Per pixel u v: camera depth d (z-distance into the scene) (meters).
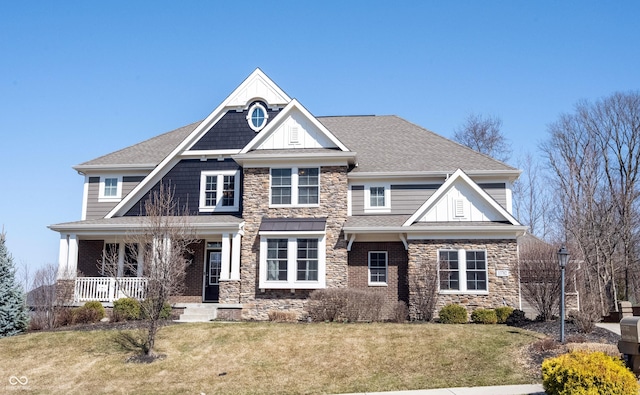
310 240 24.23
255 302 24.11
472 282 23.30
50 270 23.75
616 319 26.67
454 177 24.28
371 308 21.48
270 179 25.25
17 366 17.41
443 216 24.23
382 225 24.20
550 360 12.52
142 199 27.31
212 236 26.44
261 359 17.02
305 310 23.69
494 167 26.66
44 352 18.36
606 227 43.81
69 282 23.78
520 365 15.27
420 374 15.34
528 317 25.20
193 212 27.05
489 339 17.58
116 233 24.95
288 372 16.05
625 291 43.59
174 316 23.17
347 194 26.05
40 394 15.37
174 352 17.83
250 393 14.74
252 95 27.73
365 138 30.53
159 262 18.38
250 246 24.72
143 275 22.23
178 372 16.41
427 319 22.70
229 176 27.31
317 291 21.70
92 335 19.53
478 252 23.48
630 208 44.56
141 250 21.81
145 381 15.91
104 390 15.45
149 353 17.69
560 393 11.75
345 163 25.05
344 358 16.77
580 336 17.66
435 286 22.98
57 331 20.62
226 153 27.33
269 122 26.45
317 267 23.97
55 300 22.94
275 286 23.89
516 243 23.31
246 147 25.48
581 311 19.17
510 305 22.84
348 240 24.67
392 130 31.23
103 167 29.22
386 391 14.20
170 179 27.53
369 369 15.95
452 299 23.22
